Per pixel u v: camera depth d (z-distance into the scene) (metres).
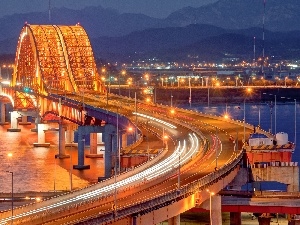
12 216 130.50
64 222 124.81
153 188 157.50
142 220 134.25
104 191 152.50
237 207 180.38
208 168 183.25
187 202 151.50
